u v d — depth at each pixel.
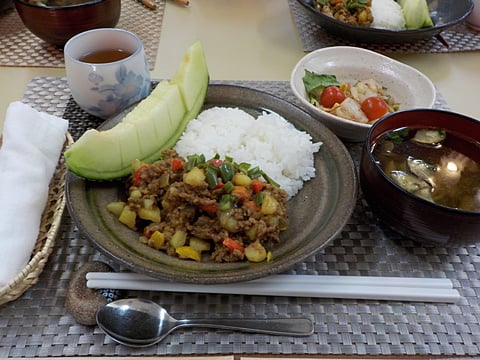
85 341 0.24
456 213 0.25
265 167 0.33
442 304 0.27
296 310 0.26
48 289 0.27
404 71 0.41
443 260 0.30
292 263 0.24
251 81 0.45
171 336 0.24
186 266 0.26
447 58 0.52
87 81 0.36
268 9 0.60
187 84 0.37
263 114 0.38
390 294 0.27
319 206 0.30
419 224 0.27
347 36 0.50
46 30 0.45
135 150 0.32
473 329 0.26
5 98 0.42
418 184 0.30
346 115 0.38
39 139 0.32
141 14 0.56
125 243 0.27
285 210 0.29
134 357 0.23
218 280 0.23
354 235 0.31
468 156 0.32
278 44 0.53
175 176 0.29
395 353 0.24
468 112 0.43
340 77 0.43
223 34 0.54
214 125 0.35
